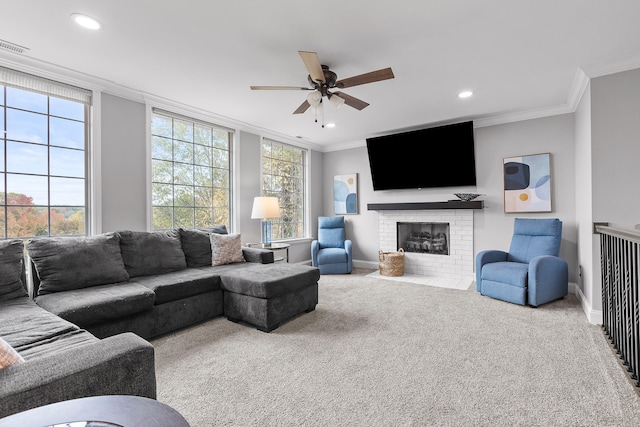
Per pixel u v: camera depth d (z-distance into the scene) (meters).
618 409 1.56
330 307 3.26
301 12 2.00
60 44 2.39
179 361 2.09
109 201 3.13
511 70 2.84
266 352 2.22
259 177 4.86
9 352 1.07
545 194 3.96
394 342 2.38
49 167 2.80
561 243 3.88
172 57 2.59
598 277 2.73
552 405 1.60
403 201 5.27
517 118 4.12
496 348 2.26
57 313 1.92
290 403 1.63
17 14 2.00
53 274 2.32
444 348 2.27
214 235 3.60
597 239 2.73
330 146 6.05
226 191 4.42
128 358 1.15
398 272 4.89
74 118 2.95
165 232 3.32
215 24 2.13
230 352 2.22
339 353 2.20
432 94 3.42
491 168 4.38
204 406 1.60
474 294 3.77
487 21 2.10
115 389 1.11
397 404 1.62
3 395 0.89
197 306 2.74
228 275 2.87
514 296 3.28
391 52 2.51
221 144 4.36
